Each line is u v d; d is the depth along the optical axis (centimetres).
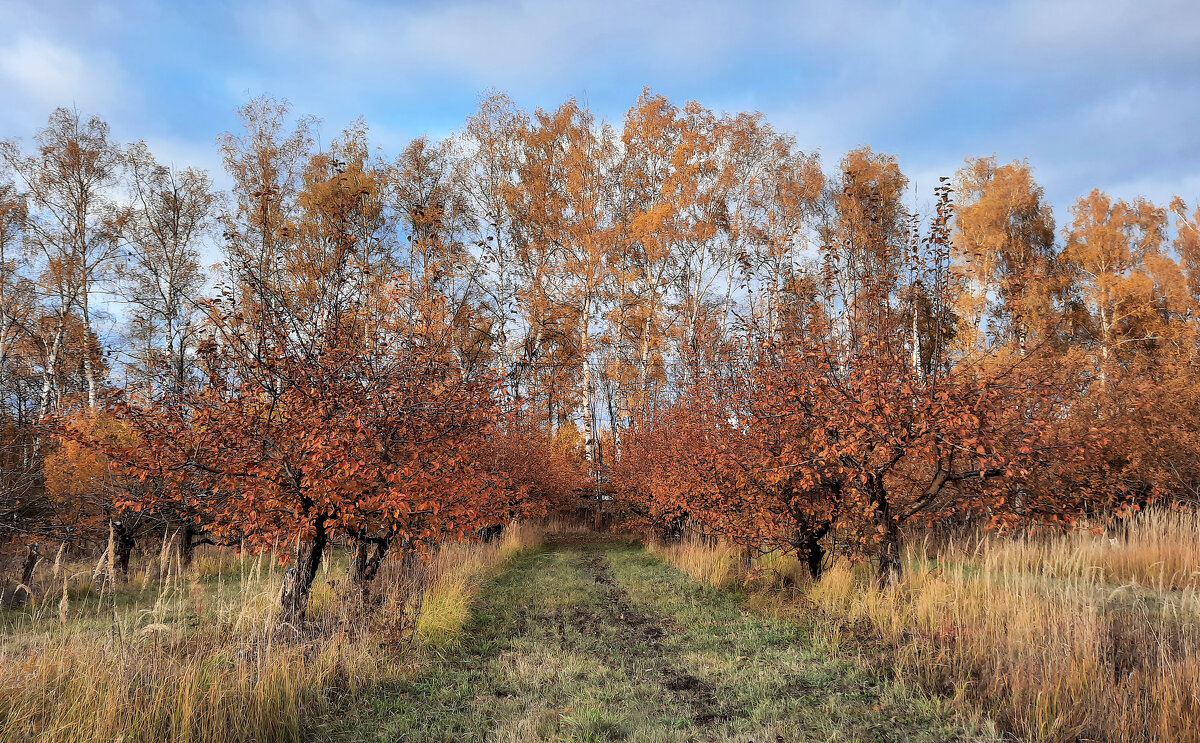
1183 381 1202
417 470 643
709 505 1048
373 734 433
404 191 2072
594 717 440
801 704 466
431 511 650
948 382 692
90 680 412
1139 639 504
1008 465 670
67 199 1959
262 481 584
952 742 388
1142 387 1161
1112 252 2388
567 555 1725
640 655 640
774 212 2277
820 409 741
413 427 674
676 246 2436
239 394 611
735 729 421
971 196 2458
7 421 1535
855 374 729
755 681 517
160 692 412
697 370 1130
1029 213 2402
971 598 628
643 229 2319
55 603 877
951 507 797
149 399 607
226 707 421
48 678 431
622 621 816
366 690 522
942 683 487
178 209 2030
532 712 462
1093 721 395
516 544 1770
